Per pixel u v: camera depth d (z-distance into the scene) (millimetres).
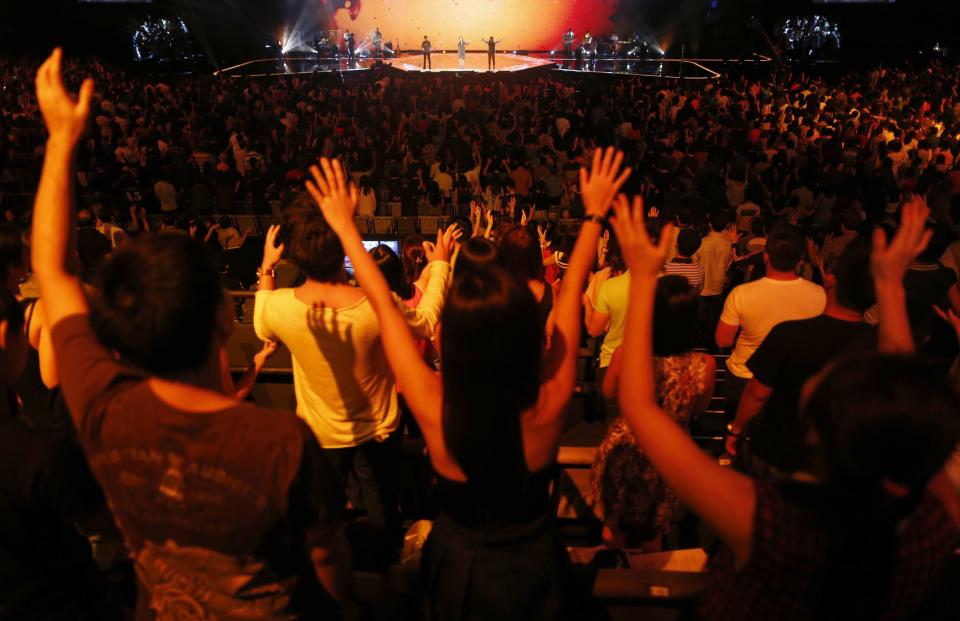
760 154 16000
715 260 6223
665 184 13953
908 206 1534
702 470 1282
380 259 3383
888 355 1151
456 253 3064
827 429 1147
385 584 1917
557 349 1683
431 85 25672
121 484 1388
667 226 1451
